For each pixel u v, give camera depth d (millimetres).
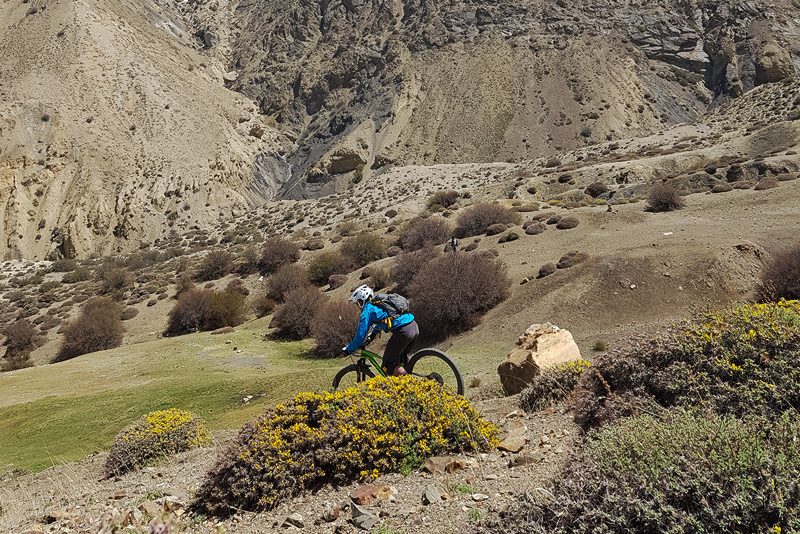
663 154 73000
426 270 27625
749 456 2352
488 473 4070
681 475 2420
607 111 125750
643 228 31906
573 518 2559
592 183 61750
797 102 82938
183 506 4598
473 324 25625
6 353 48750
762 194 33250
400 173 97250
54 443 18969
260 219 96500
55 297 62625
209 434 8719
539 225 37000
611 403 4340
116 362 31812
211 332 38438
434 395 4863
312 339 32250
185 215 109000
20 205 102500
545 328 10062
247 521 4062
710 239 24734
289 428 4598
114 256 93250
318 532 3623
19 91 121750
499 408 7148
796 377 3463
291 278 44312
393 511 3650
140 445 8047
